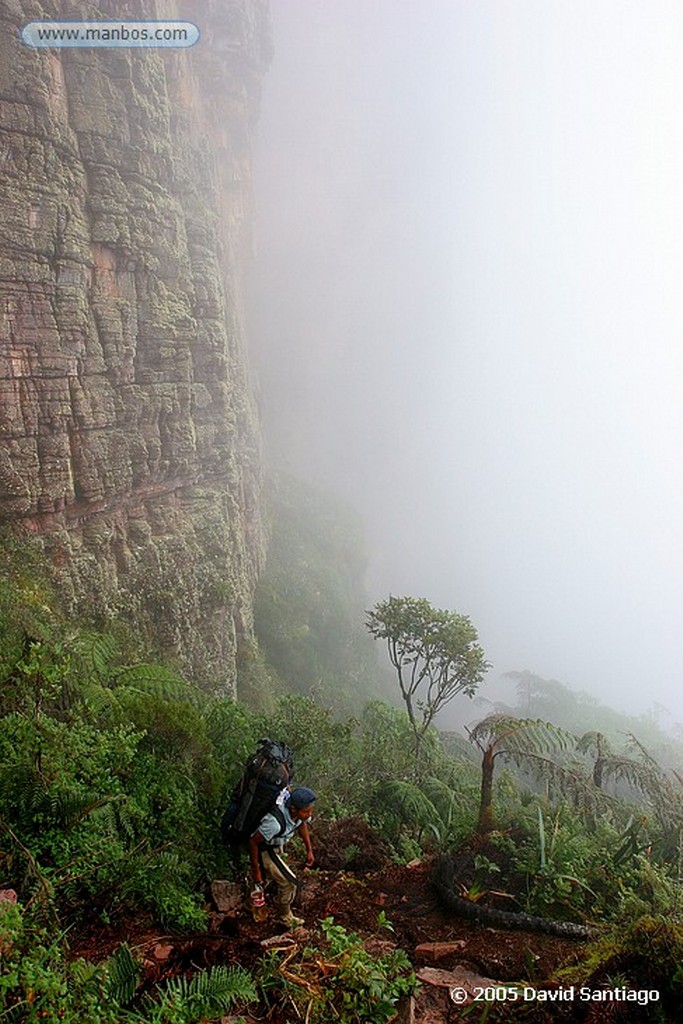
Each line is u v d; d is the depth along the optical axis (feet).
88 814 13.80
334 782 25.84
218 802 17.21
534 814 19.21
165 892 13.48
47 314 35.86
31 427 35.12
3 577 29.40
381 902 15.75
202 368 54.85
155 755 17.30
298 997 11.26
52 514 36.55
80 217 38.60
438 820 22.06
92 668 19.97
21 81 35.04
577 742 23.53
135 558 42.98
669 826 19.53
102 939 12.37
